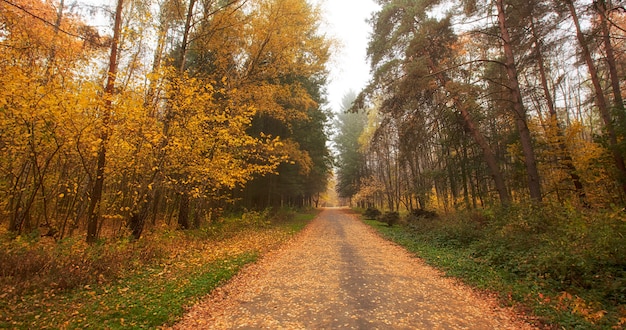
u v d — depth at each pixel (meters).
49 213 13.17
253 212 18.27
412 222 18.50
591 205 13.18
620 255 6.19
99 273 6.84
